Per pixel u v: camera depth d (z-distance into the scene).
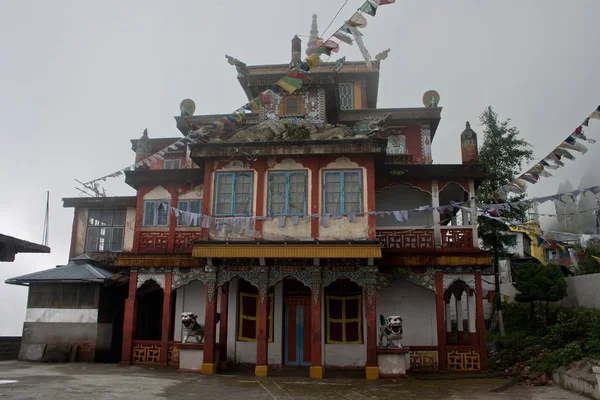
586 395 13.63
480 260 19.52
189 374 18.14
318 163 19.25
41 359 21.72
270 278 18.77
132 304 21.09
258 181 19.31
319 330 18.08
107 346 22.62
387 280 20.08
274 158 19.47
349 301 21.36
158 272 21.36
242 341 21.50
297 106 24.30
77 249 24.89
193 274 21.05
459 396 14.32
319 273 18.45
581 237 15.20
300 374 18.81
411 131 28.30
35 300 22.59
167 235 21.80
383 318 19.09
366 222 18.48
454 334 28.52
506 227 24.89
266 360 18.14
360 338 20.88
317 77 23.81
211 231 19.06
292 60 25.61
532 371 17.33
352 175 19.06
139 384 15.25
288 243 18.14
